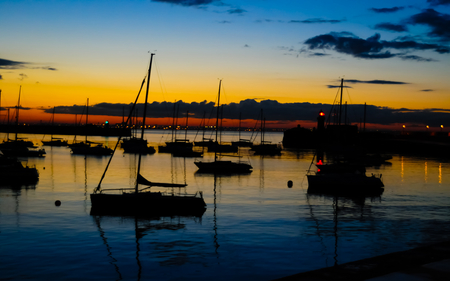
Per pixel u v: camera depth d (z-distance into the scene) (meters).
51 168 68.69
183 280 18.83
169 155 106.12
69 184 49.41
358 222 30.77
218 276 19.36
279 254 22.72
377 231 28.00
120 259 21.56
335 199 41.34
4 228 27.58
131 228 28.09
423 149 125.81
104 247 23.62
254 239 25.67
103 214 32.25
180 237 26.00
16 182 50.16
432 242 25.39
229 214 33.19
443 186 52.62
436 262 12.34
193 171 68.25
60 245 23.86
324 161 89.06
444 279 10.84
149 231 27.34
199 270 20.11
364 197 43.03
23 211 33.16
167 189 46.66
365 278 11.25
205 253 22.77
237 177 60.53
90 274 19.41
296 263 21.27
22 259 21.27
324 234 27.09
